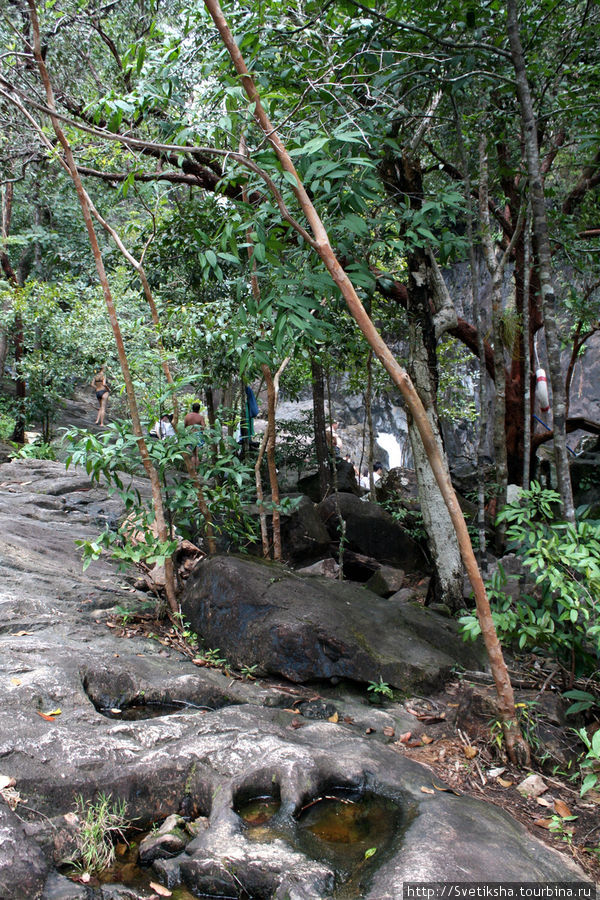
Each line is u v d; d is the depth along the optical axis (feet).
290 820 9.04
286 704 13.44
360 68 14.20
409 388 10.65
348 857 8.45
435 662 15.17
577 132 18.24
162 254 22.08
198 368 23.57
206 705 12.51
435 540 19.69
